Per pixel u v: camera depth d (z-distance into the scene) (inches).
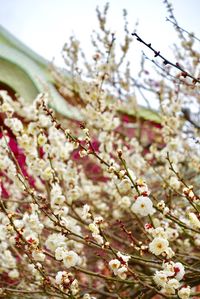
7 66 371.9
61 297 140.3
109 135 197.3
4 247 164.4
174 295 117.7
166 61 126.8
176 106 234.1
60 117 310.2
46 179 159.2
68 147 185.3
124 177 123.8
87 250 224.2
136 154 244.2
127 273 119.7
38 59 386.6
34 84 367.6
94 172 316.5
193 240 174.2
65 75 297.3
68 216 171.3
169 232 157.1
